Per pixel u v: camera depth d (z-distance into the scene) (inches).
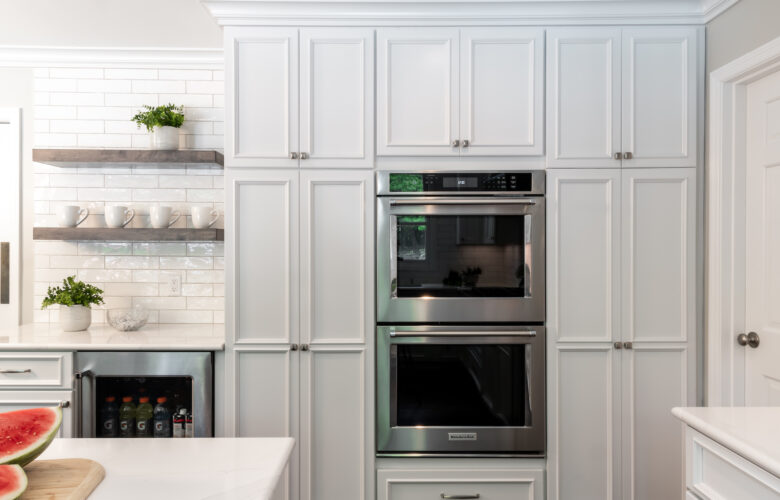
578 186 84.1
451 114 84.6
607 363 84.0
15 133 108.6
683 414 49.3
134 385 88.3
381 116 84.5
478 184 84.3
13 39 100.7
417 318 84.1
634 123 83.8
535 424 83.7
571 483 83.7
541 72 84.1
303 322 84.4
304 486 84.0
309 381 84.1
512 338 83.0
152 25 95.3
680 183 84.0
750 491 41.3
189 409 87.8
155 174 108.1
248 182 84.4
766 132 75.4
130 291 108.2
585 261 84.0
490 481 83.9
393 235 83.7
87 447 42.8
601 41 83.9
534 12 83.3
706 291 83.2
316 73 84.4
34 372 83.7
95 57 106.3
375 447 84.4
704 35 83.8
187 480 36.7
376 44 84.4
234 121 84.0
